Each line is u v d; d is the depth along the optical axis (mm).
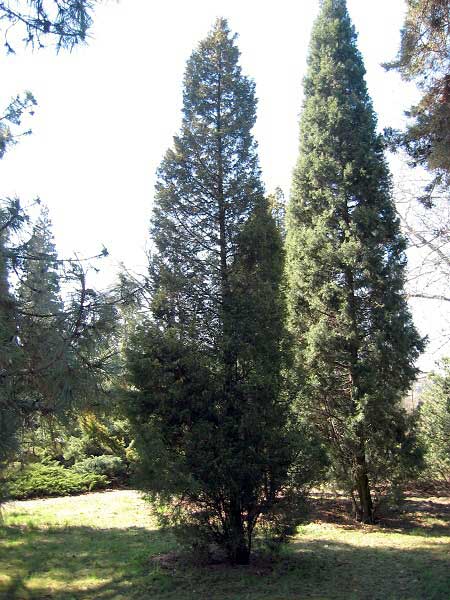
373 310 12297
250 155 9086
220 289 8289
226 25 9641
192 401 7410
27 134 5926
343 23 13883
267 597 6422
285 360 8047
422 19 7781
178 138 9016
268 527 7715
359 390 11883
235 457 7180
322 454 7855
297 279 12875
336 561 8133
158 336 7684
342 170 12789
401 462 11695
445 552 8828
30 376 4695
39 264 5062
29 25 4574
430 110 7961
